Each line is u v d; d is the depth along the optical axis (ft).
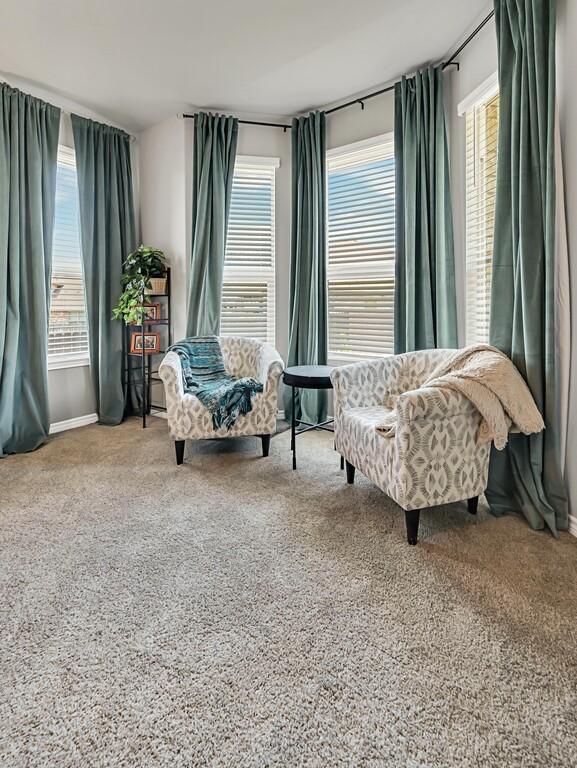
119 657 4.32
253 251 13.48
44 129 11.14
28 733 3.54
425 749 3.42
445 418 6.37
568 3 6.49
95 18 8.55
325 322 12.69
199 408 9.60
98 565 5.87
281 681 4.04
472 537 6.63
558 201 6.62
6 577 5.59
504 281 7.45
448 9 8.38
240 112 12.66
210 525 7.00
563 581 5.54
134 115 12.76
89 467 9.56
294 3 8.16
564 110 6.64
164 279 13.10
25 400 10.87
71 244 12.65
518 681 4.04
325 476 9.09
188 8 8.27
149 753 3.39
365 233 12.29
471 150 9.66
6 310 10.37
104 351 12.96
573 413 6.70
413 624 4.78
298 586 5.44
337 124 12.36
